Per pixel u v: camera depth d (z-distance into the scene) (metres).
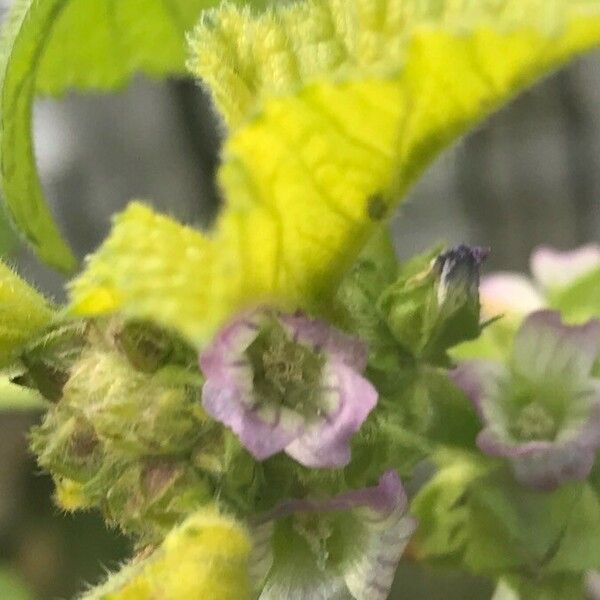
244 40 0.13
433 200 0.29
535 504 0.14
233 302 0.12
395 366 0.13
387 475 0.13
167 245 0.12
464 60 0.11
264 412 0.12
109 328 0.13
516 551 0.14
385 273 0.13
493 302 0.17
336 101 0.11
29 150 0.15
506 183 0.29
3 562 0.24
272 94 0.11
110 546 0.23
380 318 0.13
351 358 0.12
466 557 0.14
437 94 0.11
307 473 0.13
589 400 0.14
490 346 0.15
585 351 0.14
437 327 0.13
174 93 0.30
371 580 0.13
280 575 0.13
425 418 0.13
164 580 0.12
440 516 0.15
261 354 0.12
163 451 0.13
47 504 0.25
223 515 0.12
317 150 0.11
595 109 0.29
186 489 0.13
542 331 0.14
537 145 0.29
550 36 0.11
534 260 0.18
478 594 0.18
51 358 0.13
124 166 0.31
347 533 0.13
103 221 0.31
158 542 0.13
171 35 0.16
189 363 0.13
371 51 0.12
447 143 0.11
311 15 0.13
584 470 0.14
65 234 0.30
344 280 0.13
